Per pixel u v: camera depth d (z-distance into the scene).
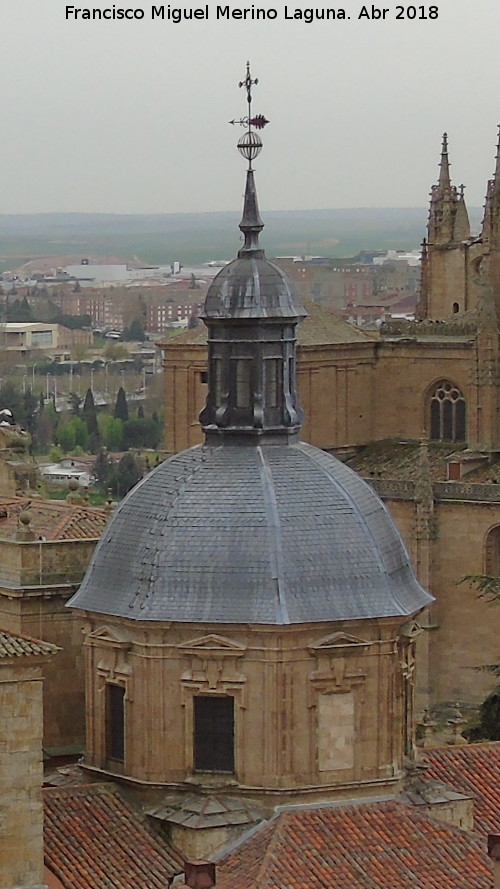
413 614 110.88
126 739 110.25
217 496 110.31
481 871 104.88
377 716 109.94
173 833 107.19
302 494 110.69
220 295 113.06
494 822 115.38
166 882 104.94
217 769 109.12
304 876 102.56
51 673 119.94
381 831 106.69
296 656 108.06
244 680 108.00
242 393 113.00
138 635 109.25
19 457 151.62
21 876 99.44
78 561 121.06
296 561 108.62
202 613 107.75
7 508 132.12
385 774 110.25
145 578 109.25
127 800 109.44
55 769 117.62
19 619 119.62
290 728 108.19
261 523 109.12
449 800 111.75
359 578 109.38
